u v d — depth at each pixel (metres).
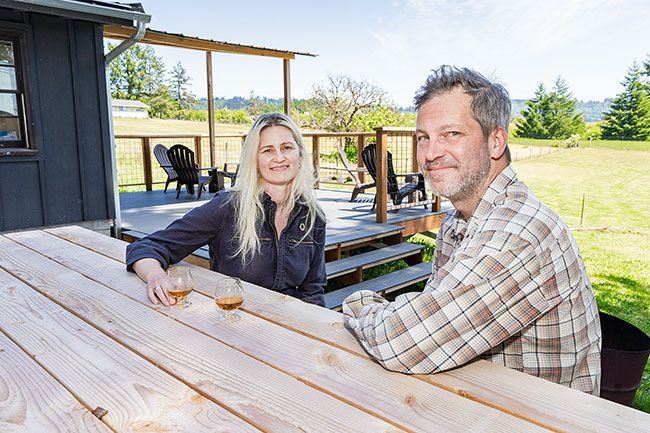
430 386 0.97
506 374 1.02
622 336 1.51
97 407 0.90
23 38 4.63
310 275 2.10
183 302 1.47
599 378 1.25
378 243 5.13
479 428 0.83
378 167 5.32
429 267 4.64
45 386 0.98
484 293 1.00
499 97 1.16
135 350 1.14
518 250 1.02
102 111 5.24
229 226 1.94
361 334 1.13
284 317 1.35
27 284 1.65
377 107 16.42
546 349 1.14
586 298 1.18
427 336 1.00
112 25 5.37
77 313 1.38
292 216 1.96
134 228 5.22
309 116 16.58
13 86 4.71
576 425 0.83
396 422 0.84
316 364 1.07
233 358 1.10
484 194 1.19
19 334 1.24
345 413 0.87
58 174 4.99
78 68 5.04
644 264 6.13
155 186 10.00
